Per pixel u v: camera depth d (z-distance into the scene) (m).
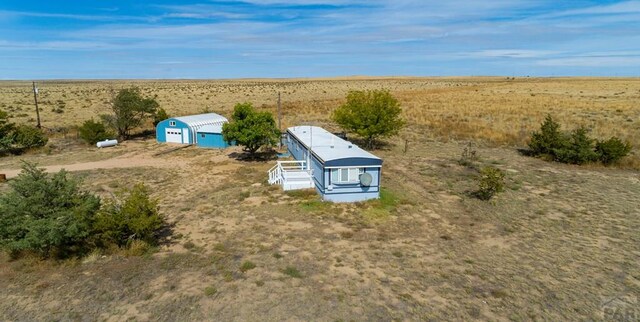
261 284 14.53
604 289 14.76
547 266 16.50
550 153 35.91
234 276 15.10
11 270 15.30
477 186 27.45
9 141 37.97
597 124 51.53
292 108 72.44
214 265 16.00
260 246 17.72
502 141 43.12
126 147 42.56
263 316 12.69
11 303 13.19
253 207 22.75
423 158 35.91
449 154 37.69
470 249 18.03
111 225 16.66
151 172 32.03
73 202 16.62
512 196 25.55
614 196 25.78
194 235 19.02
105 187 27.70
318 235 19.06
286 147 40.72
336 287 14.47
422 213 22.28
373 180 23.91
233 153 39.03
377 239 18.80
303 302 13.48
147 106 48.00
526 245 18.55
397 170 31.45
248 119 34.91
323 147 27.41
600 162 33.97
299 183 25.86
